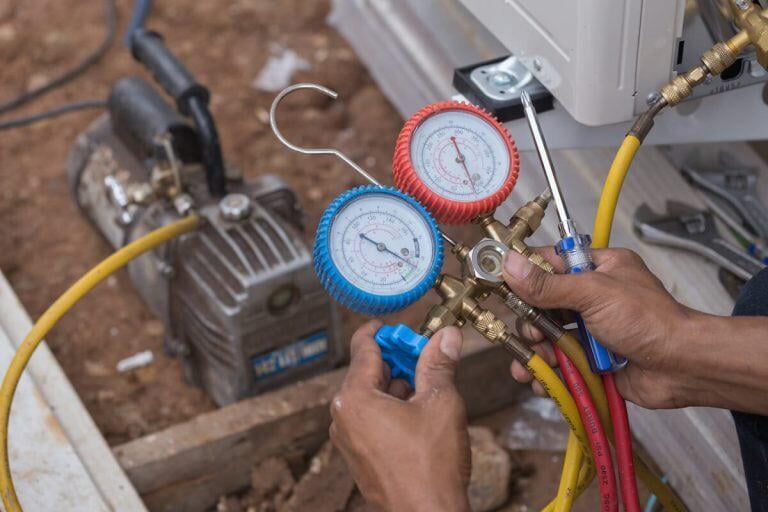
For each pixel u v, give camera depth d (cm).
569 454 122
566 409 118
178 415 190
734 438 151
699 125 148
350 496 174
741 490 149
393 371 118
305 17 277
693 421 156
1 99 257
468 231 217
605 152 175
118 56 268
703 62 120
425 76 217
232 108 252
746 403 110
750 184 176
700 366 107
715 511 157
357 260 114
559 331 117
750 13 118
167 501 170
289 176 237
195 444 166
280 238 173
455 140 121
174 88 179
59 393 164
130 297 211
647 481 133
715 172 178
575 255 115
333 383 176
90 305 209
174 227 165
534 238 178
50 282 214
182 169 179
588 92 129
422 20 215
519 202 179
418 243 116
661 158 174
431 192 118
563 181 174
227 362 175
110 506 151
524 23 138
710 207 171
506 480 171
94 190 205
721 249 162
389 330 116
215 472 171
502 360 182
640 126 122
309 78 258
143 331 205
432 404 108
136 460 162
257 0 282
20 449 154
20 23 275
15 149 243
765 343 105
